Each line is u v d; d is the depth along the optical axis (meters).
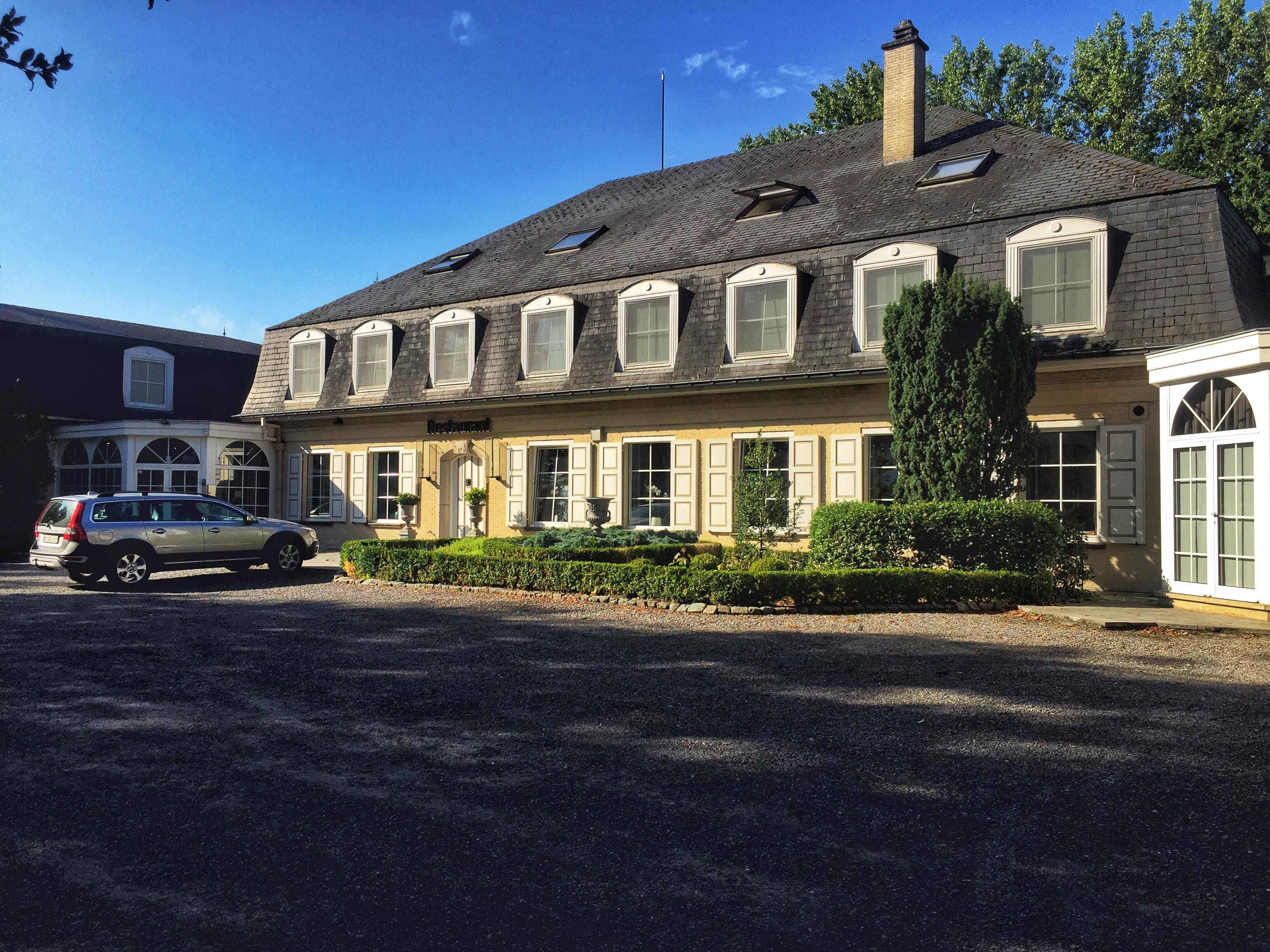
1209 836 4.30
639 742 5.91
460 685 7.58
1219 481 11.20
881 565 12.90
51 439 25.06
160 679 7.89
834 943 3.35
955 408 13.30
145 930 3.48
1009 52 35.12
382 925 3.52
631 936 3.42
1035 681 7.49
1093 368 14.09
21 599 13.66
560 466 20.20
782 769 5.34
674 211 21.78
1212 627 9.77
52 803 4.86
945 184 17.36
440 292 22.52
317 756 5.67
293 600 13.28
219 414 30.45
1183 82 32.06
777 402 17.11
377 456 23.20
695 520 18.00
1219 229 13.45
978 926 3.47
